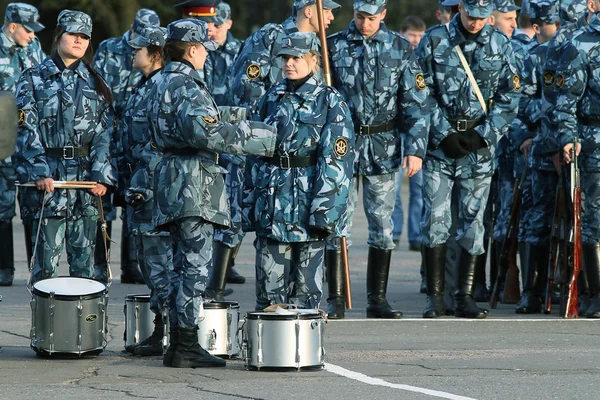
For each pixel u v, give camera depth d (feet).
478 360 67.62
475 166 85.10
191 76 63.26
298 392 57.26
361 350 71.20
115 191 78.48
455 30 84.74
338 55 83.66
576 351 71.36
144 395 56.54
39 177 77.87
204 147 62.13
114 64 101.40
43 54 104.37
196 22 64.23
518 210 92.02
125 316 70.28
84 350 67.41
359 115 83.61
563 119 85.92
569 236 87.04
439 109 85.05
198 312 64.23
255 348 63.26
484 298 97.04
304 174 69.56
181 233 63.57
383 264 85.40
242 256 129.80
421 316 87.25
